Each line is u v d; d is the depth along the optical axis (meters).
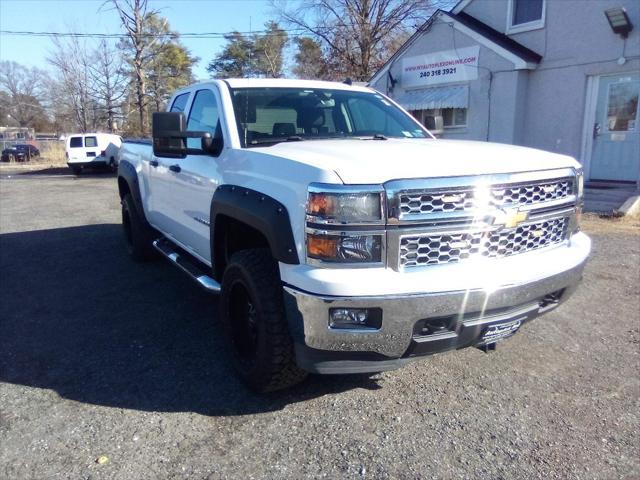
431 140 3.97
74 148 24.34
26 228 9.27
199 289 5.54
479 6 14.35
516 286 2.93
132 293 5.45
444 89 14.66
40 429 3.05
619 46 11.45
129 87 40.16
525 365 3.77
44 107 61.16
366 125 4.50
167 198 5.07
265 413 3.21
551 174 3.18
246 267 3.17
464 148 3.34
